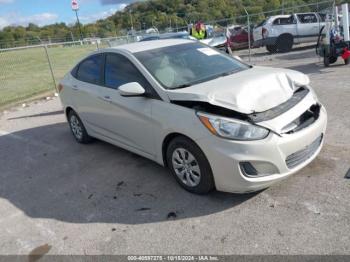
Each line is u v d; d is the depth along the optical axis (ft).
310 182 12.07
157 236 10.59
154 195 12.88
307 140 11.14
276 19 52.70
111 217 11.94
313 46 54.44
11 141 22.36
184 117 11.57
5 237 11.73
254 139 10.40
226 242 9.87
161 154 13.21
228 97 11.02
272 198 11.51
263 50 59.77
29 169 17.34
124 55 14.88
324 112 12.60
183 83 13.15
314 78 28.22
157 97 12.76
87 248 10.53
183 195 12.53
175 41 16.29
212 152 10.88
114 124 15.58
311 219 10.23
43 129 24.13
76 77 18.40
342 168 12.66
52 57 79.77
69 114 19.98
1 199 14.53
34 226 12.12
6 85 47.75
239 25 64.90
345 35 30.99
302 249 9.17
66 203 13.37
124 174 15.01
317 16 52.95
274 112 10.92
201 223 10.86
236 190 11.02
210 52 15.70
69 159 17.79
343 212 10.31
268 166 10.59
